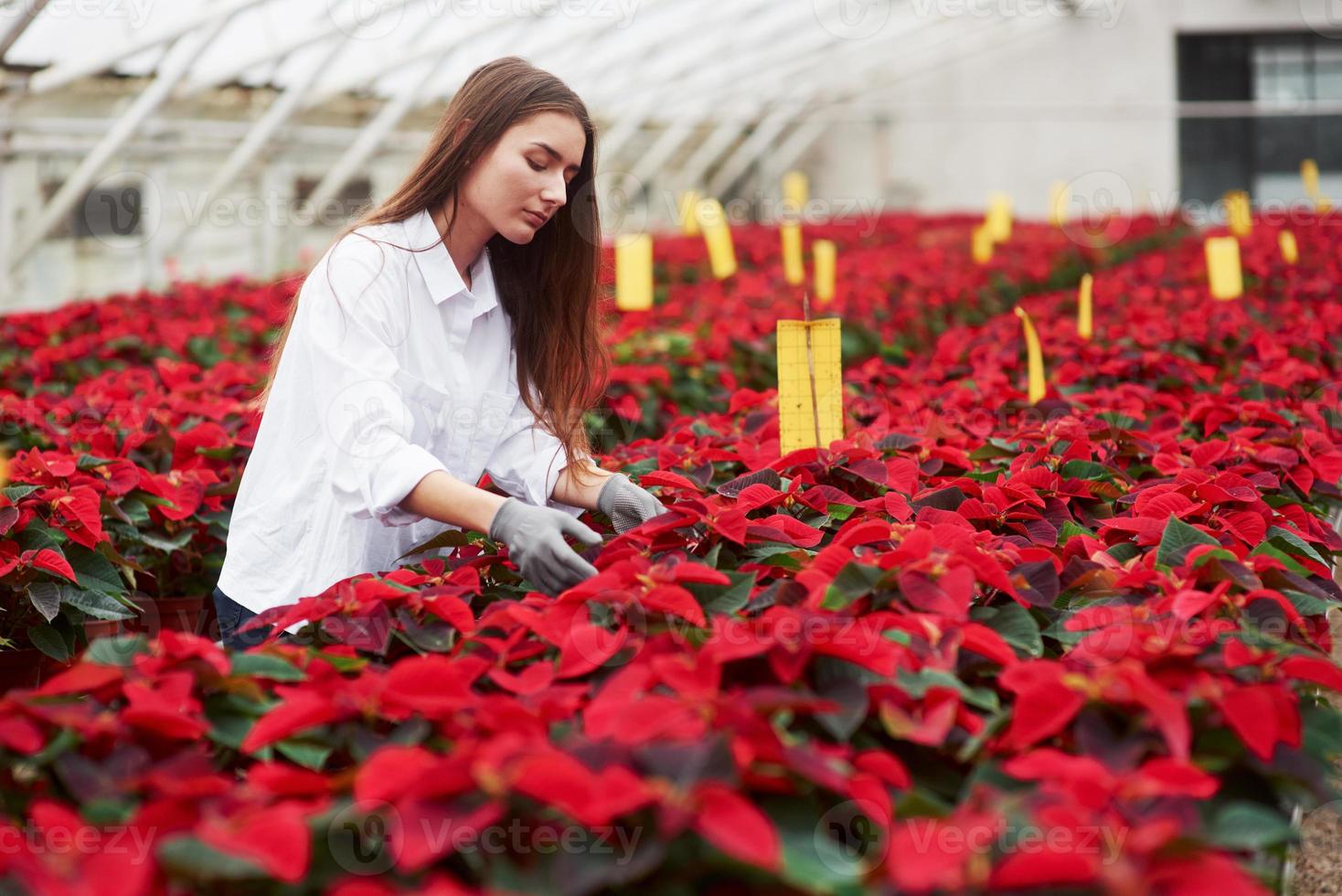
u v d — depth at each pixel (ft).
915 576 4.66
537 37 34.30
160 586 10.08
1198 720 3.96
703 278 29.78
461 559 5.97
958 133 71.10
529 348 7.19
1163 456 7.99
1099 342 14.48
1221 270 15.69
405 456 5.82
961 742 4.14
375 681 4.16
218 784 3.60
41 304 33.12
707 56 42.68
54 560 6.94
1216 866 3.08
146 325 18.48
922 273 26.53
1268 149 72.43
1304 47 71.51
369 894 3.11
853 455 7.09
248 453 10.66
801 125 65.77
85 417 11.23
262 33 29.86
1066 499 6.75
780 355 7.65
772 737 3.48
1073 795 3.44
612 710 3.79
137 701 3.88
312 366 6.23
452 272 6.63
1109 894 3.07
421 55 31.14
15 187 30.12
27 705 3.77
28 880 3.03
